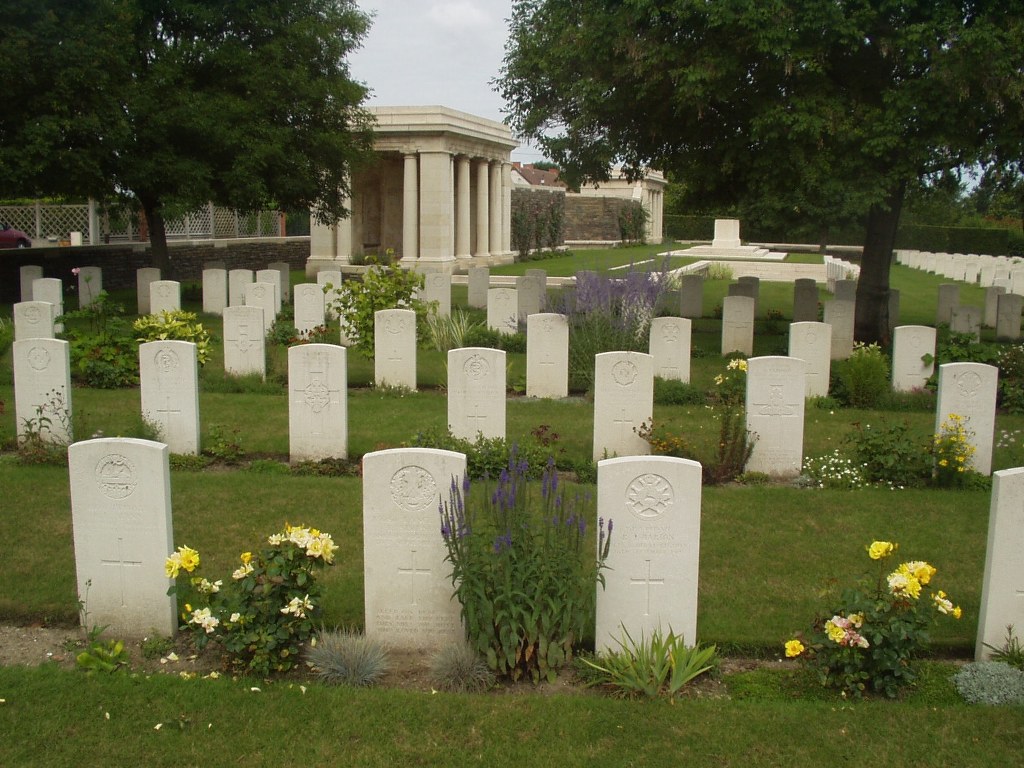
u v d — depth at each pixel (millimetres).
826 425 13086
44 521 8695
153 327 15391
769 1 15562
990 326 24344
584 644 6508
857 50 16297
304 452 10977
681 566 6258
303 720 5461
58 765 5047
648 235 78500
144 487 6445
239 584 6301
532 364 14859
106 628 6613
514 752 5203
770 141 16812
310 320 19125
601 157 19688
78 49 21156
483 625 6027
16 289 26344
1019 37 15422
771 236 71562
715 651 6398
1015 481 6160
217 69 24797
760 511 9367
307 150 26453
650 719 5512
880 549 6145
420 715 5516
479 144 42750
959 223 68062
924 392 14672
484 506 6703
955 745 5277
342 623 6773
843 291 23172
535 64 20016
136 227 35781
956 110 15789
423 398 14531
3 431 11492
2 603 6969
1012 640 6324
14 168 21156
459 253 42281
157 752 5164
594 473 10438
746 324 18531
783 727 5434
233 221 40000
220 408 13422
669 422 12852
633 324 16891
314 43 25906
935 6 15844
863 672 5855
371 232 43906
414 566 6461
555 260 52156
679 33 16875
